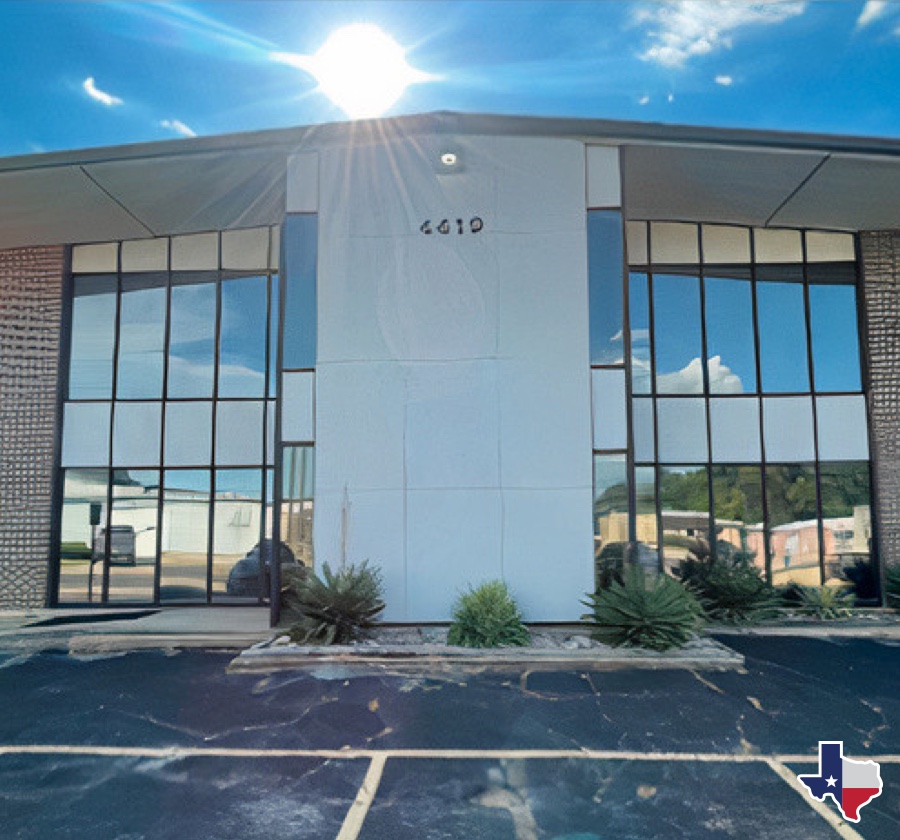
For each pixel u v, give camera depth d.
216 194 11.43
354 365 9.99
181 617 11.20
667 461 12.23
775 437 12.27
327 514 9.77
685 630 8.23
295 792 4.74
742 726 5.98
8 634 9.82
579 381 9.85
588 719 6.13
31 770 5.11
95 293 13.31
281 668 7.78
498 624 8.39
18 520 12.70
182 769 5.11
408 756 5.34
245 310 13.08
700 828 4.25
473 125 9.93
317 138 10.02
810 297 12.56
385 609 9.55
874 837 4.14
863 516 12.04
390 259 10.12
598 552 9.59
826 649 8.73
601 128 9.83
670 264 12.62
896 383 12.21
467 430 9.80
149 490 12.84
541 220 10.09
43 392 13.00
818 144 9.65
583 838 4.14
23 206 11.47
